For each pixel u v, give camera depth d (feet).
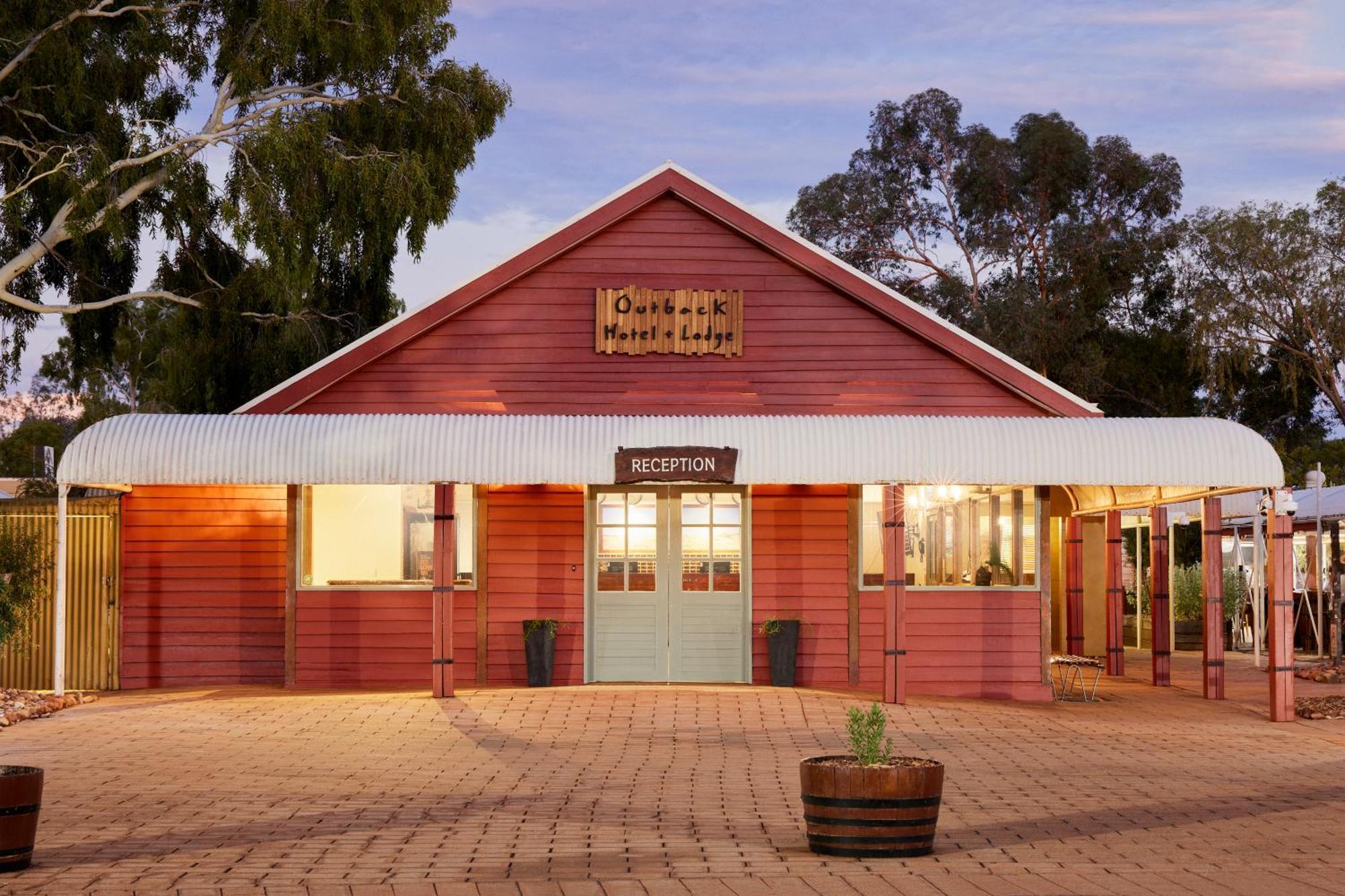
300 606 59.77
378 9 84.84
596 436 55.47
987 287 155.12
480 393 61.46
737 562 60.70
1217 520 61.36
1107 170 151.33
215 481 54.49
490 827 31.30
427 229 87.66
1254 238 137.90
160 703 54.54
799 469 55.06
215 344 88.84
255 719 50.06
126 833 30.30
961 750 44.50
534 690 57.16
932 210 157.07
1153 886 25.11
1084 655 87.10
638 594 60.54
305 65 90.33
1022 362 146.92
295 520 59.88
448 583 55.16
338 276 91.30
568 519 60.70
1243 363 141.18
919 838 27.96
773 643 59.06
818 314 62.08
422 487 60.70
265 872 26.27
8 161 84.94
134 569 62.03
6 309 88.17
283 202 82.89
